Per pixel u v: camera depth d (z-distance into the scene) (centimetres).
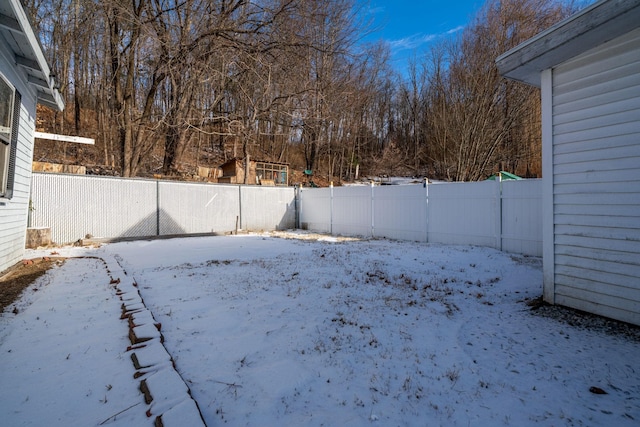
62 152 2067
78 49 2103
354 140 3127
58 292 443
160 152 2278
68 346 280
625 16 303
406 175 3325
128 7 1319
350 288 493
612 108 346
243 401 212
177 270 615
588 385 236
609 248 349
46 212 958
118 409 195
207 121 1561
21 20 407
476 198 929
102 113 2133
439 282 541
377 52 2891
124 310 367
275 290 477
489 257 765
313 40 1619
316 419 196
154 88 1473
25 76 568
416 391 227
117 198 1091
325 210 1445
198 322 350
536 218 789
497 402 216
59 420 185
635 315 327
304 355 279
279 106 1719
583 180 373
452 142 2680
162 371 234
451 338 319
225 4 1505
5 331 310
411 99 3731
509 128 2334
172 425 174
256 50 1378
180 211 1241
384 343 307
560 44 354
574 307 383
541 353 285
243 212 1427
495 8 2278
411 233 1107
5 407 197
